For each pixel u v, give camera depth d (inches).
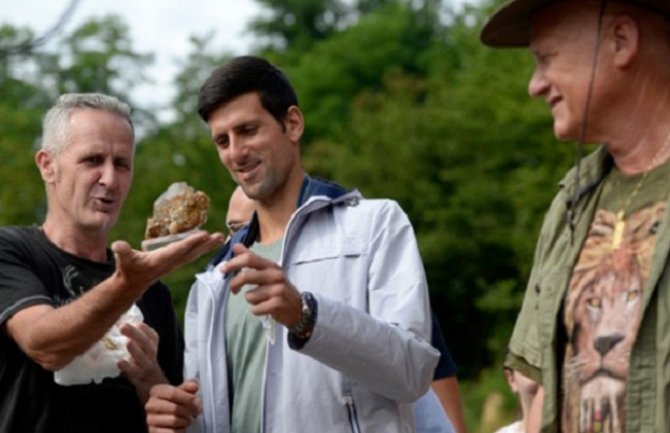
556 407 198.1
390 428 227.9
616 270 194.4
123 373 237.8
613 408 191.8
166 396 229.9
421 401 254.2
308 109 1670.8
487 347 1192.2
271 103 236.2
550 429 198.2
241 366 234.4
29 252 237.5
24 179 1096.8
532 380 206.4
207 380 235.9
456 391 271.4
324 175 1283.2
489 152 1189.1
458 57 1492.4
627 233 195.0
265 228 240.1
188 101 1476.4
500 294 1121.4
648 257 192.1
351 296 229.6
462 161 1202.6
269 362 230.5
